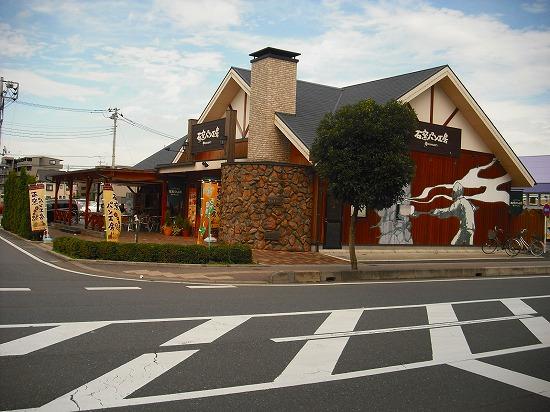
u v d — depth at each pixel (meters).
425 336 7.81
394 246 21.58
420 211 22.41
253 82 21.05
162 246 15.01
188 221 24.92
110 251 15.11
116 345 6.52
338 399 5.04
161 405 4.69
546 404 5.13
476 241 24.30
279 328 7.85
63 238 17.36
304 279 13.63
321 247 19.62
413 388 5.47
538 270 18.45
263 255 17.56
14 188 29.48
